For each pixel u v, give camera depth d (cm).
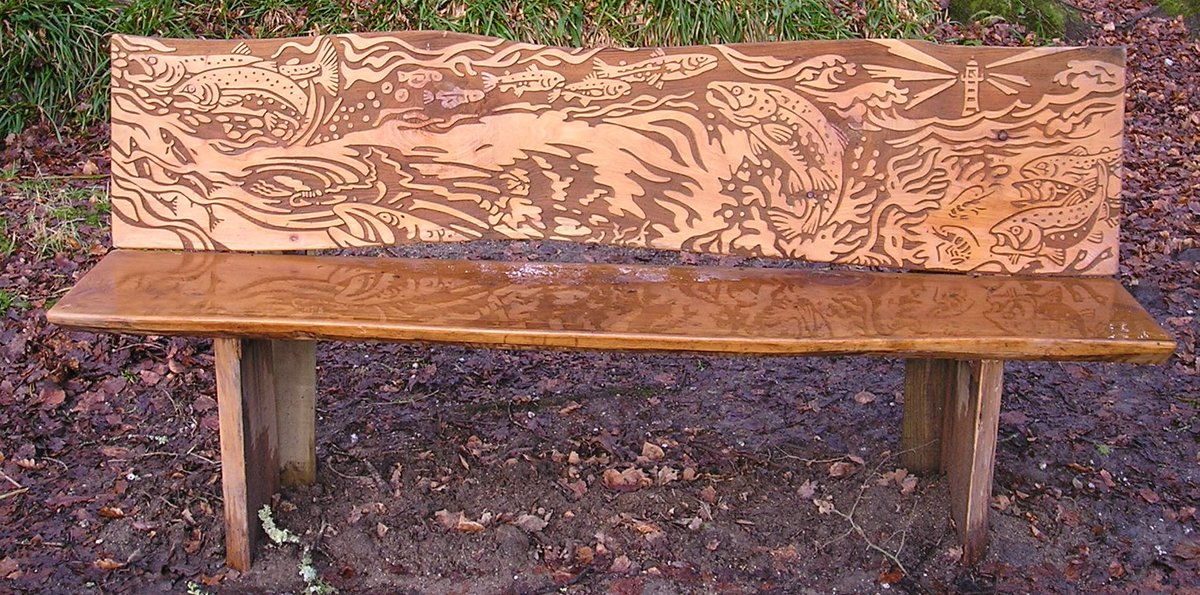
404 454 279
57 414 297
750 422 303
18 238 380
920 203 251
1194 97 597
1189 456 288
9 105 468
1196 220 449
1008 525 255
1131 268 401
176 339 333
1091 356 208
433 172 257
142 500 261
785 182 253
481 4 515
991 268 251
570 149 256
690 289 239
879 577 241
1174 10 679
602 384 323
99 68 484
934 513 255
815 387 322
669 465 279
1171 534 257
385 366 329
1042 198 249
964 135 249
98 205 407
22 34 472
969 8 620
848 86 251
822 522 255
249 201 258
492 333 211
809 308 227
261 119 257
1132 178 493
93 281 232
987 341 208
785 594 237
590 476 273
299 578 239
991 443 235
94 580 236
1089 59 246
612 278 246
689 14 522
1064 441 290
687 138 254
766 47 251
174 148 258
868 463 278
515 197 257
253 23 513
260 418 242
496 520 255
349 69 255
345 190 258
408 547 246
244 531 237
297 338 214
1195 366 336
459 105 255
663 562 245
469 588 238
